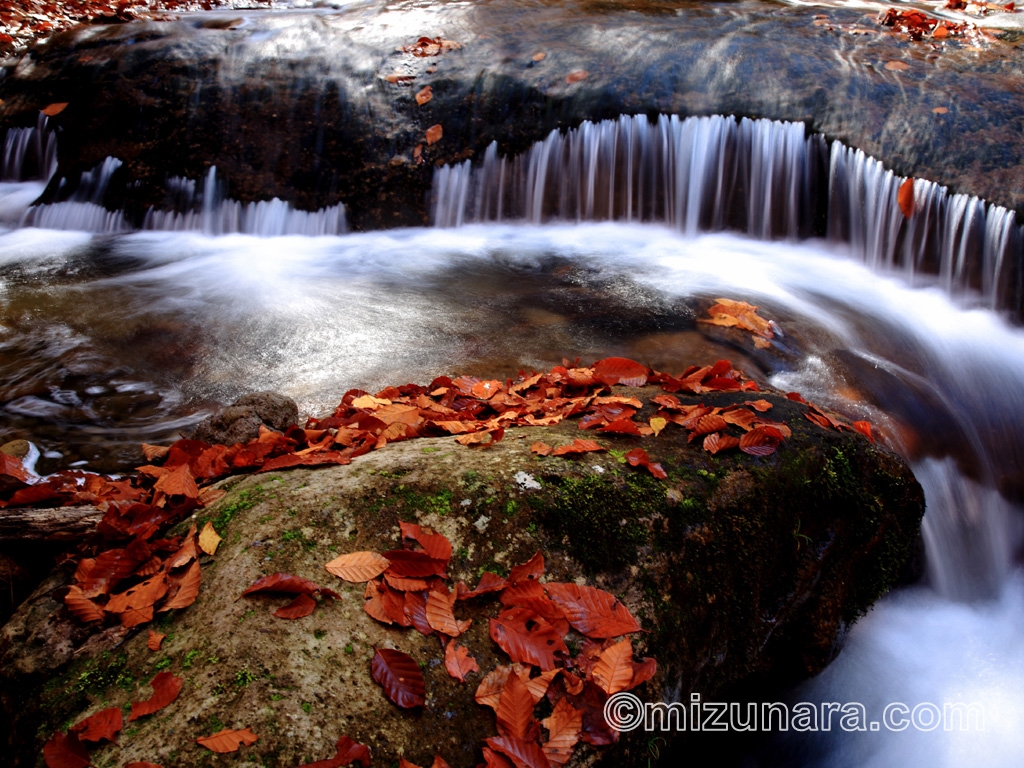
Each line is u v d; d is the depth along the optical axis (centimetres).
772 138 605
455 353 428
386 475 244
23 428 362
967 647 353
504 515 233
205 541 221
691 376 356
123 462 341
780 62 652
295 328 462
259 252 604
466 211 652
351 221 645
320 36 742
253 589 202
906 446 390
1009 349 496
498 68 675
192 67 696
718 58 659
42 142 709
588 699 199
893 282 566
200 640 192
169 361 427
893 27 736
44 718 188
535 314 479
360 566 212
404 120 661
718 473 266
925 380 446
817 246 608
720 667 253
